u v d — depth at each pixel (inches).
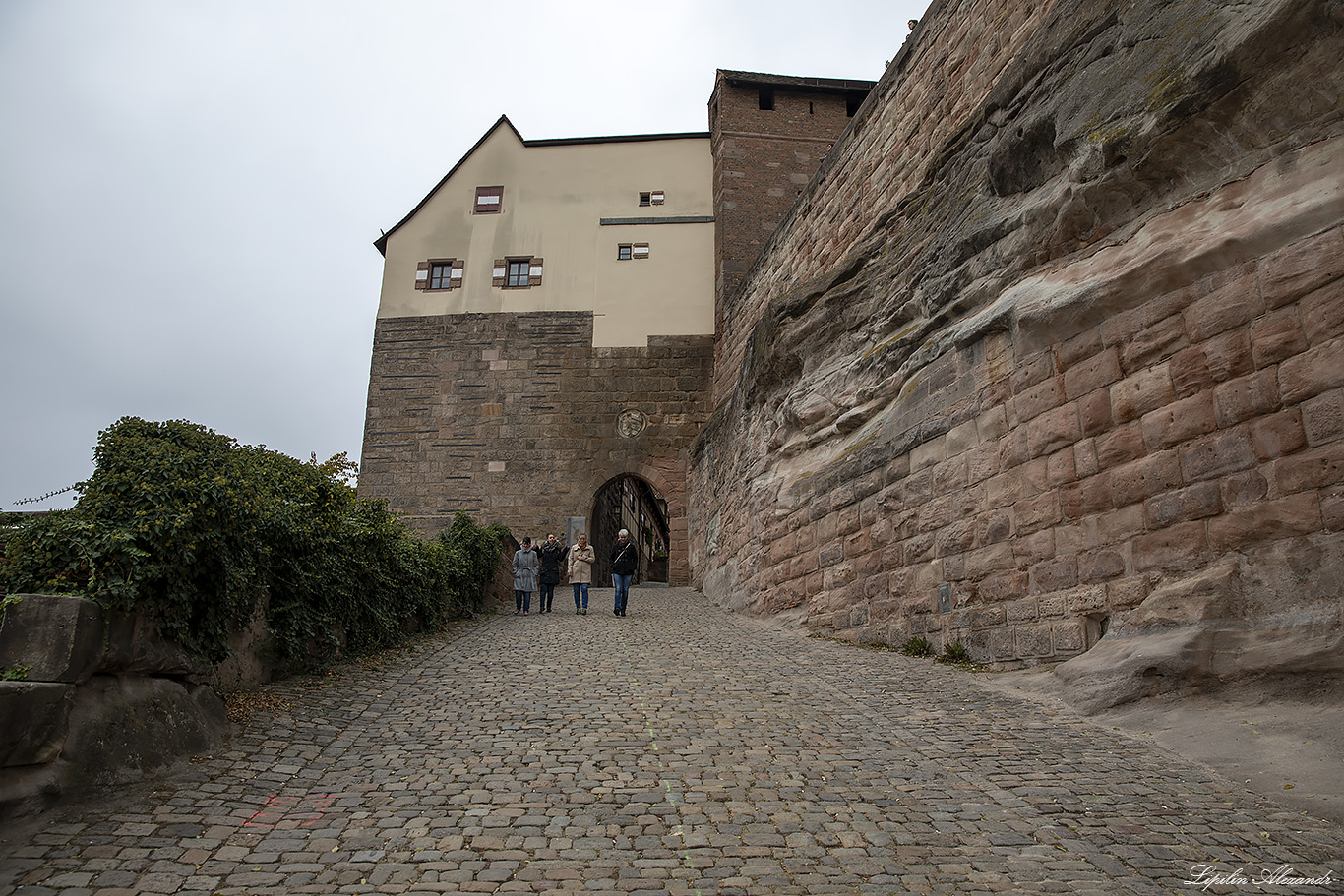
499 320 997.8
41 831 158.7
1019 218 333.7
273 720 239.1
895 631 390.0
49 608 173.6
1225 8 248.7
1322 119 229.1
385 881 145.6
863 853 157.2
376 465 967.6
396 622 385.1
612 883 145.2
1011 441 323.9
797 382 537.3
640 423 962.7
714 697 284.8
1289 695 210.7
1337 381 212.7
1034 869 148.8
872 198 548.1
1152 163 270.8
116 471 209.5
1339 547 209.2
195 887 141.9
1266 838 158.7
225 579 226.2
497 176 1048.2
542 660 362.0
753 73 994.1
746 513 602.9
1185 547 247.9
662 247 1012.5
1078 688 255.8
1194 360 250.4
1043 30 345.7
